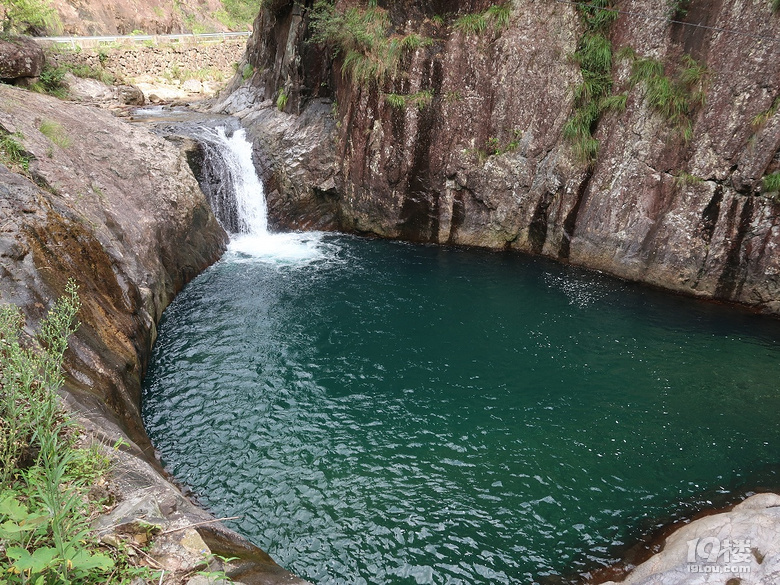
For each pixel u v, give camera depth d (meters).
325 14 14.12
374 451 6.72
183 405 7.43
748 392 8.11
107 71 23.38
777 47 9.78
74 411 4.59
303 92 15.88
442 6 13.66
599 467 6.54
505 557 5.23
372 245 14.27
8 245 5.86
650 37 11.60
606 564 5.17
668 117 11.14
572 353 9.17
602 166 12.27
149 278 9.15
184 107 20.58
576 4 12.34
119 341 7.02
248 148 15.83
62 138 9.64
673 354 9.15
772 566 4.11
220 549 3.79
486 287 11.69
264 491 5.98
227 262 12.55
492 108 13.28
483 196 13.70
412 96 13.58
